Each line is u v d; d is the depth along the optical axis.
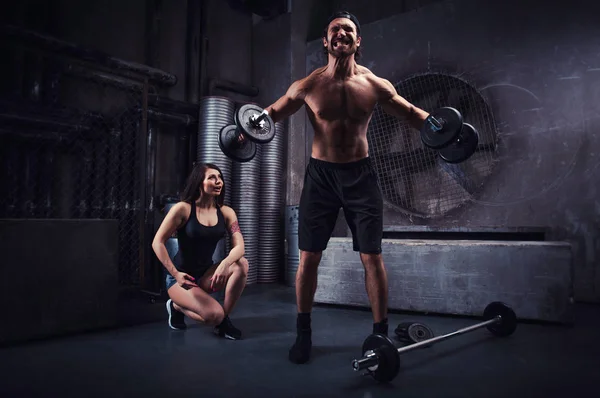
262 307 4.27
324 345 2.89
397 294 3.94
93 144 5.16
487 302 3.61
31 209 4.61
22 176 4.59
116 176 5.27
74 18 5.19
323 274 4.25
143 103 5.20
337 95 2.43
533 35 5.19
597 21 4.82
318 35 7.18
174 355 2.64
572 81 4.92
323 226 2.54
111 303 3.35
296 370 2.35
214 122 5.80
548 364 2.46
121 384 2.12
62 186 4.95
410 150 6.09
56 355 2.63
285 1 6.79
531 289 3.49
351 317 3.80
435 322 3.59
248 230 5.89
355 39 2.40
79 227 3.20
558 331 3.27
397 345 2.86
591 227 4.70
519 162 5.18
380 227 2.50
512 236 4.79
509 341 2.97
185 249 3.13
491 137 5.40
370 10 7.08
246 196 5.91
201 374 2.28
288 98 2.54
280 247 6.39
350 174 2.49
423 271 3.85
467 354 2.67
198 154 5.88
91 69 5.09
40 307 2.96
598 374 2.28
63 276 3.09
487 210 5.34
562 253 3.42
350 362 2.50
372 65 6.39
